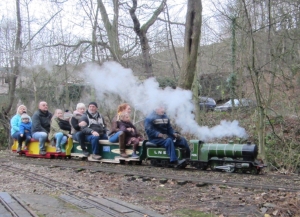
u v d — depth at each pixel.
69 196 6.77
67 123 12.46
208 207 6.12
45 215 5.48
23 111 13.25
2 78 24.73
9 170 9.91
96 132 11.25
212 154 9.45
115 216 5.50
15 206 5.88
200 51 17.23
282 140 12.95
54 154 12.34
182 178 8.26
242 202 6.34
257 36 12.27
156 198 6.79
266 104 11.94
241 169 9.09
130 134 10.79
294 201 6.18
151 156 10.27
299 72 13.90
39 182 8.20
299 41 12.48
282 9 12.53
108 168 9.97
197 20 12.03
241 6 12.77
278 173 10.59
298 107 14.29
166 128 10.18
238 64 15.90
